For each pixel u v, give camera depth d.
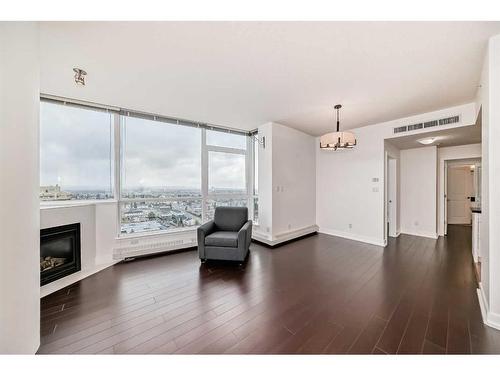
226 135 4.66
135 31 1.66
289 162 4.50
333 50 1.92
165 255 3.50
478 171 5.40
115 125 3.37
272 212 4.09
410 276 2.64
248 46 1.86
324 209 5.12
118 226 3.39
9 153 1.16
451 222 6.41
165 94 2.86
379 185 4.15
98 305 2.02
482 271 2.04
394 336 1.57
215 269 2.92
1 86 1.11
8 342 1.16
